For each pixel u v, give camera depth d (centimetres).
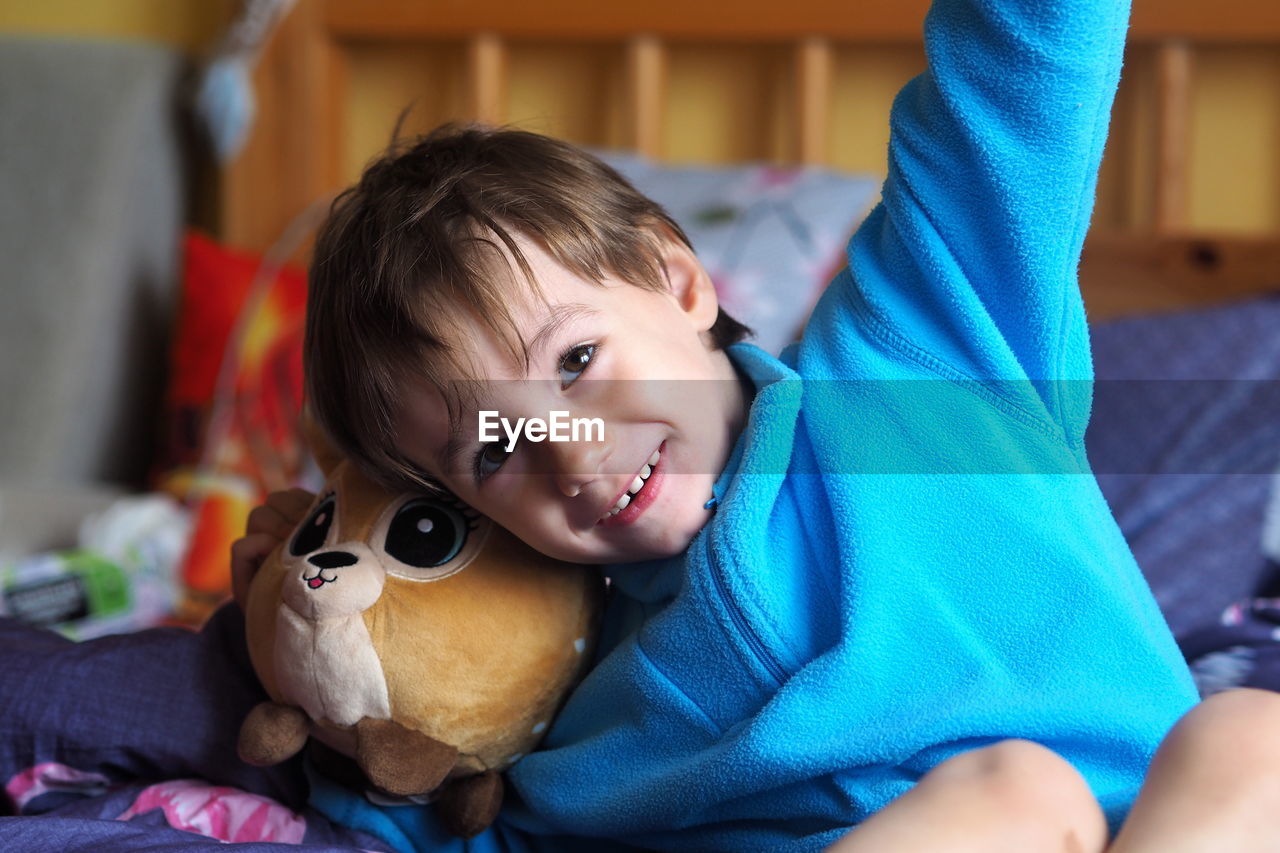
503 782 76
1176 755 53
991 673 66
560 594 73
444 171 75
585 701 74
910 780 65
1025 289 74
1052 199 73
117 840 64
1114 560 73
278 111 175
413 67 179
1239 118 158
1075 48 71
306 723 72
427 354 68
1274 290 149
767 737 65
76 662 80
